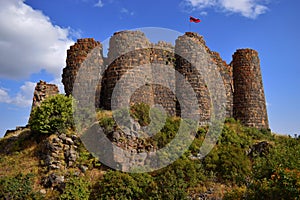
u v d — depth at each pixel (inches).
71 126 1052.5
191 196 885.2
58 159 967.0
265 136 1288.1
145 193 873.5
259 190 712.4
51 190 903.1
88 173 940.0
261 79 1464.1
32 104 1262.3
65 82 1270.9
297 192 662.5
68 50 1299.2
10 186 892.6
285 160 810.8
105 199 857.5
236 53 1465.3
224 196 826.8
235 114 1416.1
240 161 1007.6
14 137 1176.8
